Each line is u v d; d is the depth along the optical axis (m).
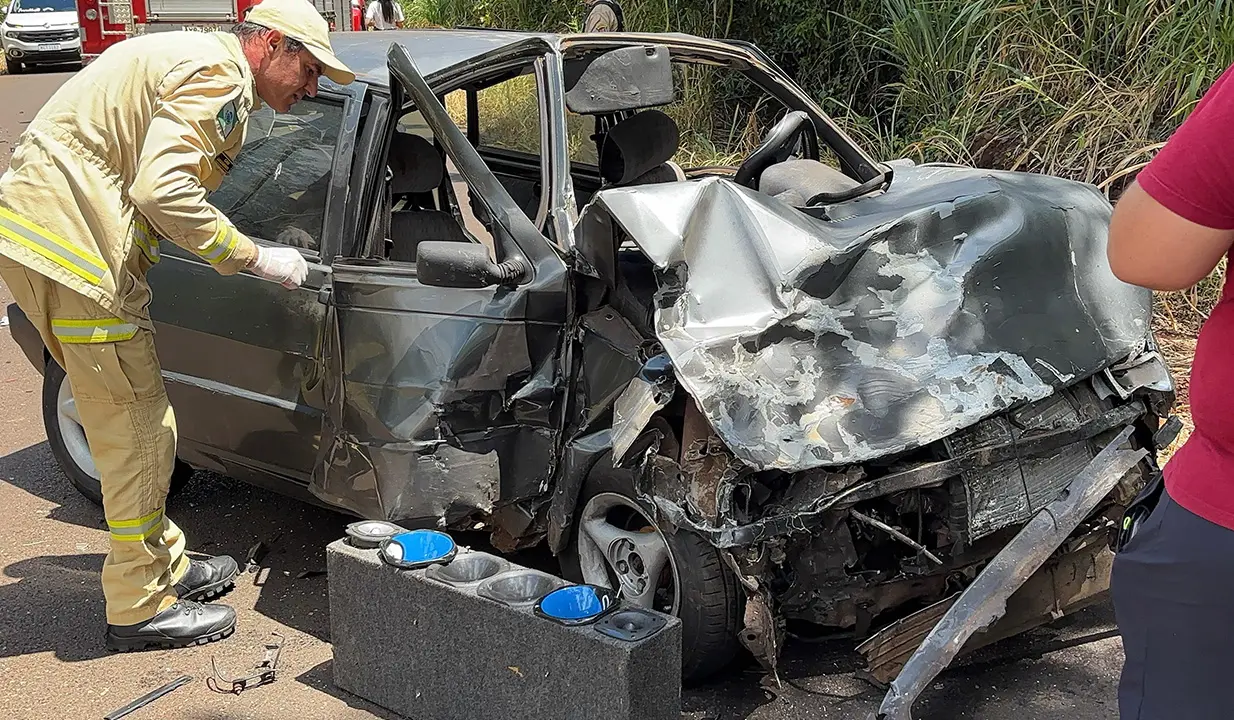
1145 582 1.97
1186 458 1.94
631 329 3.31
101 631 3.71
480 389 3.28
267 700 3.26
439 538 3.14
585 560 3.43
